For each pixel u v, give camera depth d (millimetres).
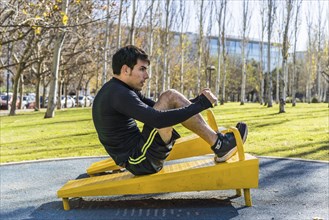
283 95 18844
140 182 3027
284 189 3764
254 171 3057
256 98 64438
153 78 33969
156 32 29531
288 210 3076
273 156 5785
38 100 26656
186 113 2660
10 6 6766
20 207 3307
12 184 4227
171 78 39188
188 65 41125
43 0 7480
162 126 2674
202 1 29688
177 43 41656
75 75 33719
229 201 3336
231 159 3129
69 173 4812
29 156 6273
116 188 3057
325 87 52000
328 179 4195
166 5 25719
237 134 3035
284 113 18094
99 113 2934
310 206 3186
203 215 2953
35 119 16281
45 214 3076
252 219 2857
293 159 5441
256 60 65812
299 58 59719
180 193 3635
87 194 3094
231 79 51250
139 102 2732
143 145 2912
